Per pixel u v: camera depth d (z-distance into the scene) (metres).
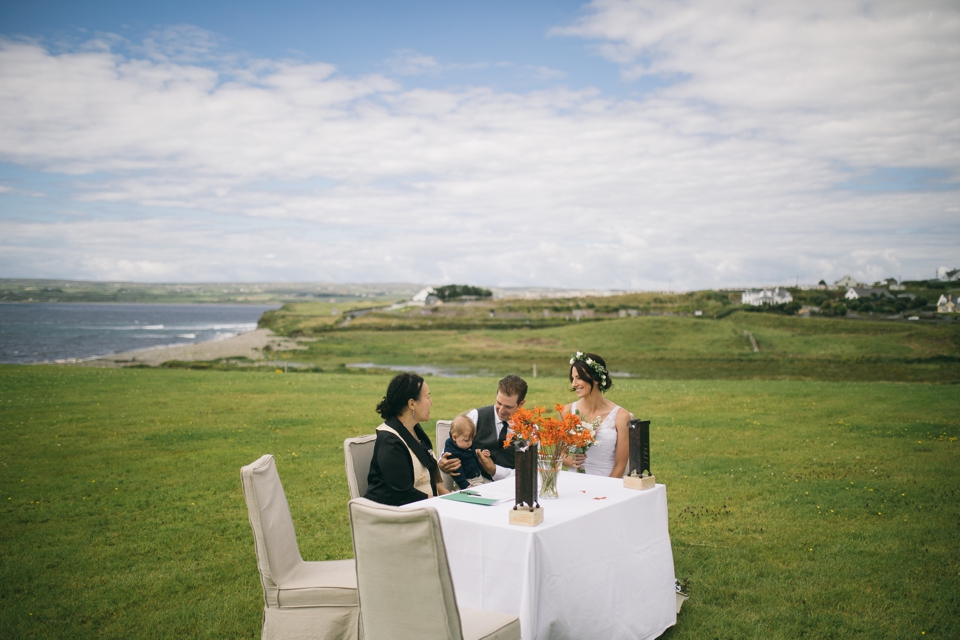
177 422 14.93
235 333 113.00
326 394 20.02
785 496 8.66
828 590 5.55
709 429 14.02
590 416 5.94
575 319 116.75
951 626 4.88
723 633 4.79
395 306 179.00
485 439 6.25
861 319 90.50
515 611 3.72
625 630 4.36
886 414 15.59
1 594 5.66
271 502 4.35
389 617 3.37
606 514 4.27
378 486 4.94
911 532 7.09
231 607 5.37
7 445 12.33
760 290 146.50
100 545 6.95
